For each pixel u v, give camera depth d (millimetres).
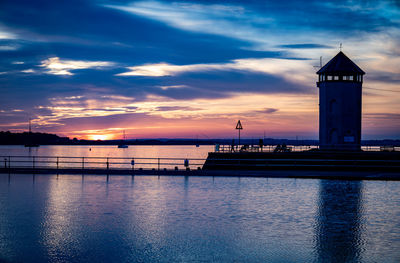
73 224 16703
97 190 26844
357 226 16547
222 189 27594
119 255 12742
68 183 30984
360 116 56312
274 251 13195
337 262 12094
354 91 55562
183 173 37906
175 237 14828
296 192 26031
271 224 16906
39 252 13000
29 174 38781
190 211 19562
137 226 16422
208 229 16047
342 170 39406
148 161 147500
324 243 14070
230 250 13250
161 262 12047
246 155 43344
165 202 22062
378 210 19828
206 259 12383
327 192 25984
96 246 13688
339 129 55281
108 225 16594
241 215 18609
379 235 15102
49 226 16359
